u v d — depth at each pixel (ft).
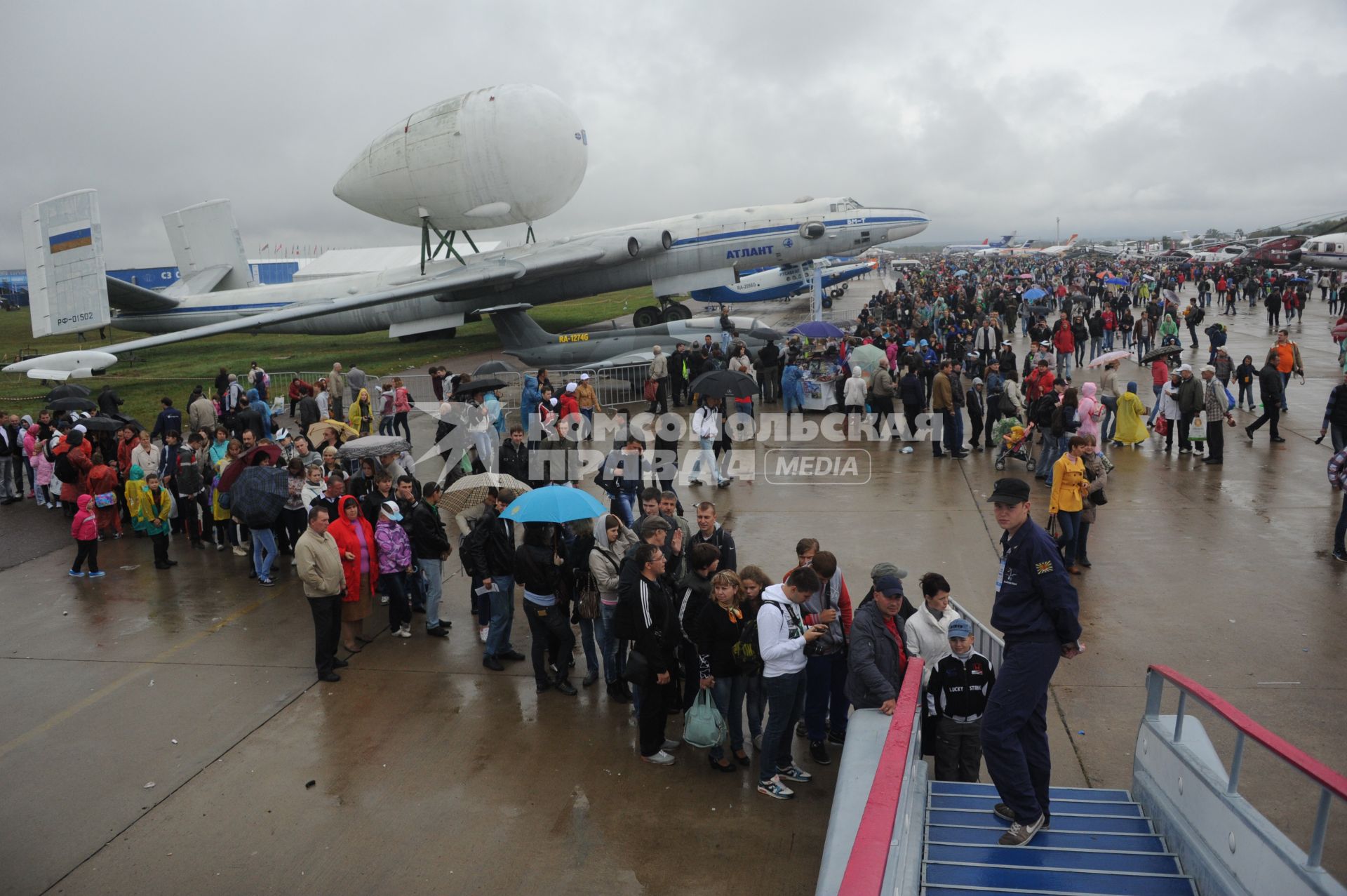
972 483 46.80
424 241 122.21
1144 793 16.81
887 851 8.82
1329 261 204.13
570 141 114.42
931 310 114.42
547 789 20.49
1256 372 64.39
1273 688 23.65
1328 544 35.17
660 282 118.42
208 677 27.04
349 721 24.06
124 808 20.13
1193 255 334.24
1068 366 83.05
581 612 25.02
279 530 38.52
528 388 57.26
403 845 18.47
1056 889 13.94
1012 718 15.33
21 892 17.26
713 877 17.15
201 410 55.88
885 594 17.94
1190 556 34.19
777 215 114.93
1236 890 12.93
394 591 29.63
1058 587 15.14
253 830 19.13
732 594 20.13
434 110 112.68
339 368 65.77
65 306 103.76
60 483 47.32
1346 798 10.53
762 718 22.22
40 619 32.22
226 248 139.64
